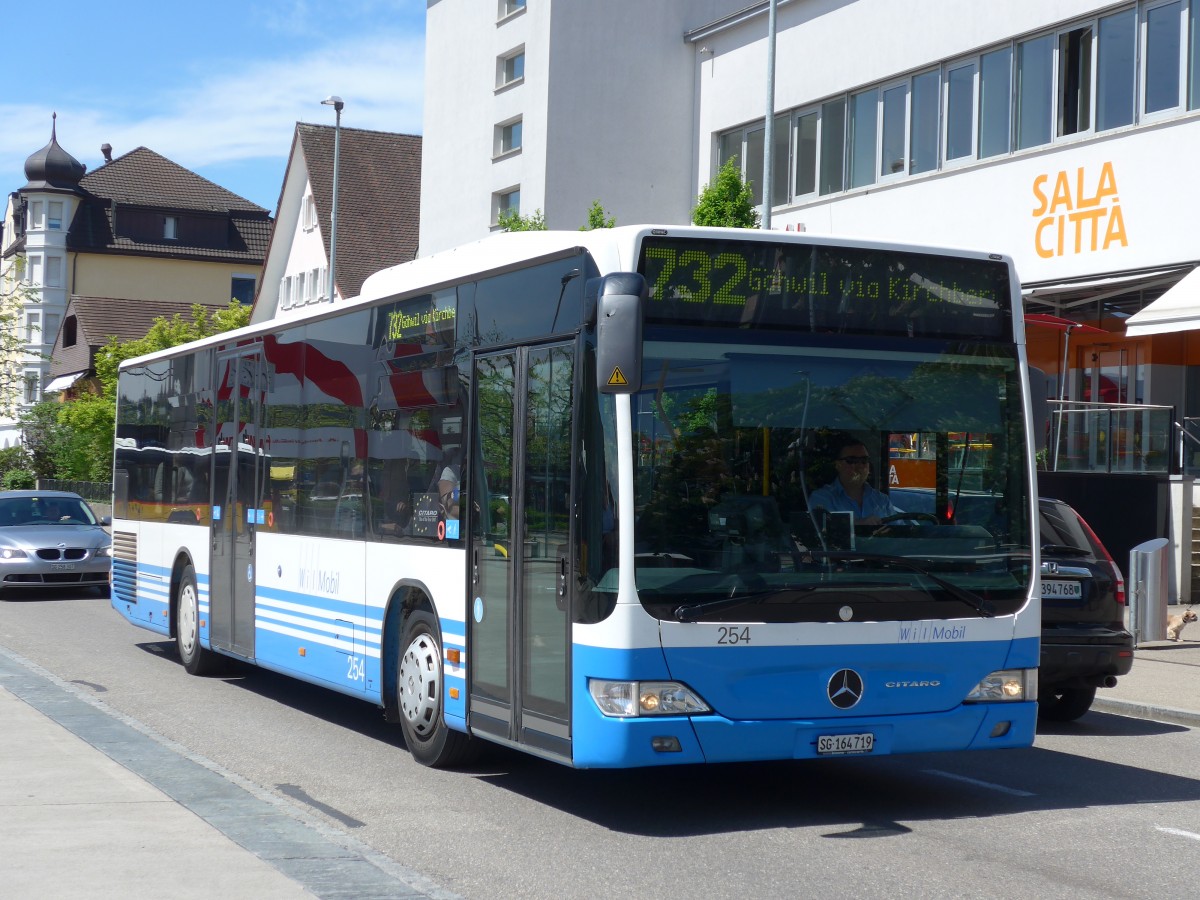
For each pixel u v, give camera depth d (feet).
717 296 25.85
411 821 26.61
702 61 109.50
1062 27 78.79
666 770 32.01
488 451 28.78
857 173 93.20
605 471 25.04
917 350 27.09
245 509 42.50
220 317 202.39
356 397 35.22
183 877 20.94
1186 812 27.96
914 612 26.27
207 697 42.78
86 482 165.27
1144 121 73.87
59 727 34.50
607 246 25.57
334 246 130.11
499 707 27.96
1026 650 27.17
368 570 33.99
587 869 23.12
